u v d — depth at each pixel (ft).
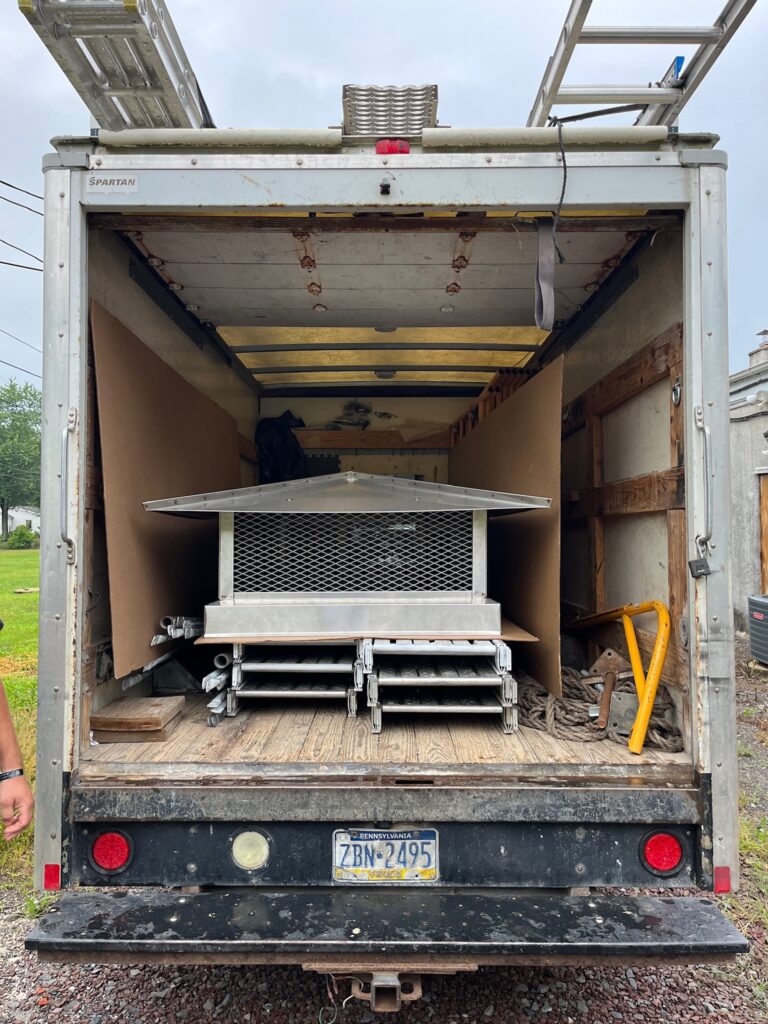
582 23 6.82
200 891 5.51
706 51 7.18
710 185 5.52
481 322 10.49
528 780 5.37
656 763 5.51
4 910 8.02
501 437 10.03
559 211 5.63
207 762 5.52
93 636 6.25
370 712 7.09
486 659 7.34
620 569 8.09
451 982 6.73
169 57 7.36
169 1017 6.23
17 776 5.24
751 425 24.32
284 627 6.97
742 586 24.86
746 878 8.57
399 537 7.18
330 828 5.32
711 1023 6.14
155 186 5.50
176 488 8.59
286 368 13.29
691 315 5.56
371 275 8.43
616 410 8.25
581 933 4.95
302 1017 6.22
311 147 5.59
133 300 7.52
